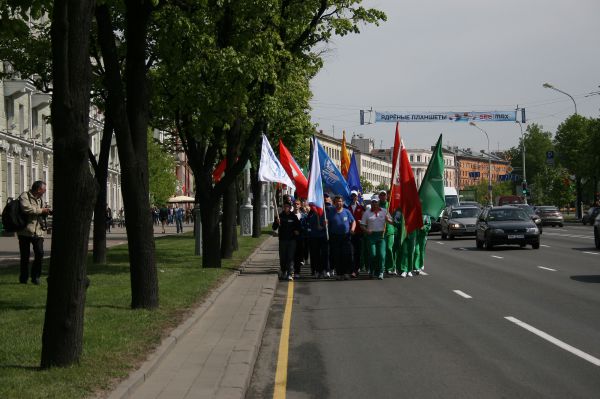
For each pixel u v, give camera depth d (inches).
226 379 303.0
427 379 319.3
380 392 299.0
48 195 2203.5
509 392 293.3
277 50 767.7
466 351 378.0
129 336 379.6
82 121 302.7
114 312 469.4
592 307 531.5
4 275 737.6
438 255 1107.9
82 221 308.7
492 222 1239.5
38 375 289.3
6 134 1831.9
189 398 271.7
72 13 297.0
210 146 876.6
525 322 466.3
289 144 1519.4
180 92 700.0
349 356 373.4
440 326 458.3
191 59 679.1
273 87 828.6
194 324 440.1
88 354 330.0
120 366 309.0
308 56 889.5
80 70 300.4
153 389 285.1
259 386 313.6
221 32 740.0
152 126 1042.1
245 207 1840.6
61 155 302.2
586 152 2775.6
